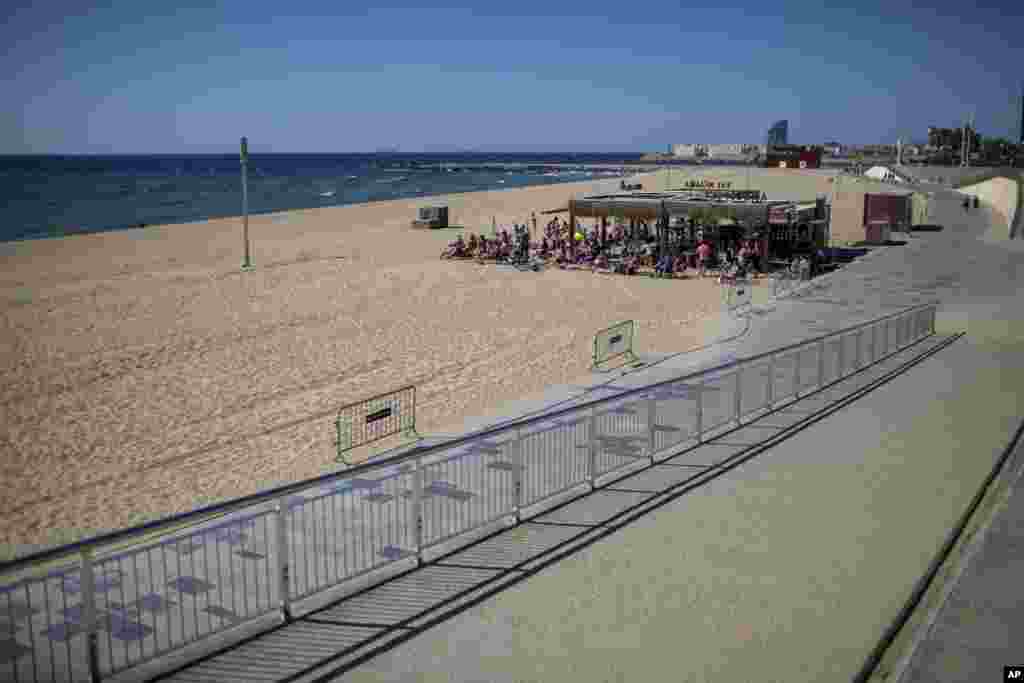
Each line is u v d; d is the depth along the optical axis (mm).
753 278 33812
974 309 25797
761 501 10109
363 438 14625
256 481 12828
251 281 33594
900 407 14820
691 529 9227
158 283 33000
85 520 11547
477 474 11047
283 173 197500
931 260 37469
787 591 7641
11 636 6027
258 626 7059
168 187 126000
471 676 6262
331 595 7688
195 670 6434
